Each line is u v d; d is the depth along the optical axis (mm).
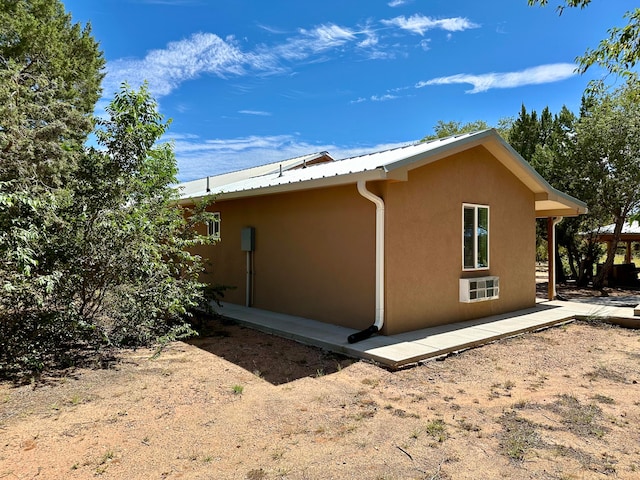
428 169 7066
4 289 4762
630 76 5555
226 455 3160
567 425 3688
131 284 5777
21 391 4344
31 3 16766
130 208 6109
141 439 3377
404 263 6676
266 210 8836
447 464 3055
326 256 7430
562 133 15258
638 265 24453
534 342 6617
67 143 7566
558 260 16281
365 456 3164
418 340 6156
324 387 4578
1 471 2889
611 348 6277
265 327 7113
